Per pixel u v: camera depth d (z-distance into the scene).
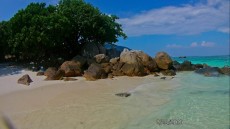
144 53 33.81
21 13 35.91
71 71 29.03
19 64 36.31
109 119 12.72
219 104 15.30
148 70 32.62
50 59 35.81
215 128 10.79
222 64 52.62
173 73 32.00
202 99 16.80
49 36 34.25
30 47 34.34
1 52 38.56
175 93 19.31
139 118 12.73
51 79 27.14
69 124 12.07
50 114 13.79
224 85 23.14
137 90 20.89
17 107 15.38
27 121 12.53
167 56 33.88
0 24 38.12
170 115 13.11
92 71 28.23
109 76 29.17
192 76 30.38
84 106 15.53
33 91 20.95
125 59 32.22
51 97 18.42
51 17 34.31
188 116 12.76
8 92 20.62
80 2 40.56
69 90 21.27
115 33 43.50
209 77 29.20
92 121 12.43
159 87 22.42
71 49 40.44
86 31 39.62
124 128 11.27
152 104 15.76
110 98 17.81
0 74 29.67
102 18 40.72
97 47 39.16
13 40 34.75
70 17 37.66
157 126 11.37
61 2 40.66
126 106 15.33
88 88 22.22
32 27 33.34
